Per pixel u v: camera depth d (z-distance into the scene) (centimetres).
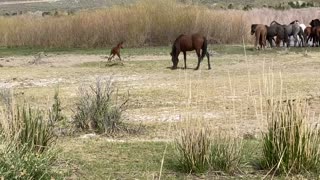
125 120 1163
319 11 4212
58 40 3441
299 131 729
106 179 708
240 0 7169
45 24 3491
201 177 724
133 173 736
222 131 823
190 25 3400
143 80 1850
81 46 3406
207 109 1207
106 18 3425
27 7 7250
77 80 1895
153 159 810
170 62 2411
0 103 962
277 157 735
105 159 811
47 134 812
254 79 1719
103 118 1068
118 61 2480
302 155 726
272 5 6475
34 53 3081
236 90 1491
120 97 1472
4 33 3531
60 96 1504
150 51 3005
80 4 7412
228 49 2980
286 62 2327
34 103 1373
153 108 1318
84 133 1045
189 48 2128
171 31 3394
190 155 744
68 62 2564
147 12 3438
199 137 752
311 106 1205
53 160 755
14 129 766
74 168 755
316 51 2862
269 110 770
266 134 754
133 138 1005
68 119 1152
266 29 3050
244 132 963
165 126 1105
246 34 3438
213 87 1550
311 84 1622
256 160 781
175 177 719
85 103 1100
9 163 612
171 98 1449
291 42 3584
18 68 2320
